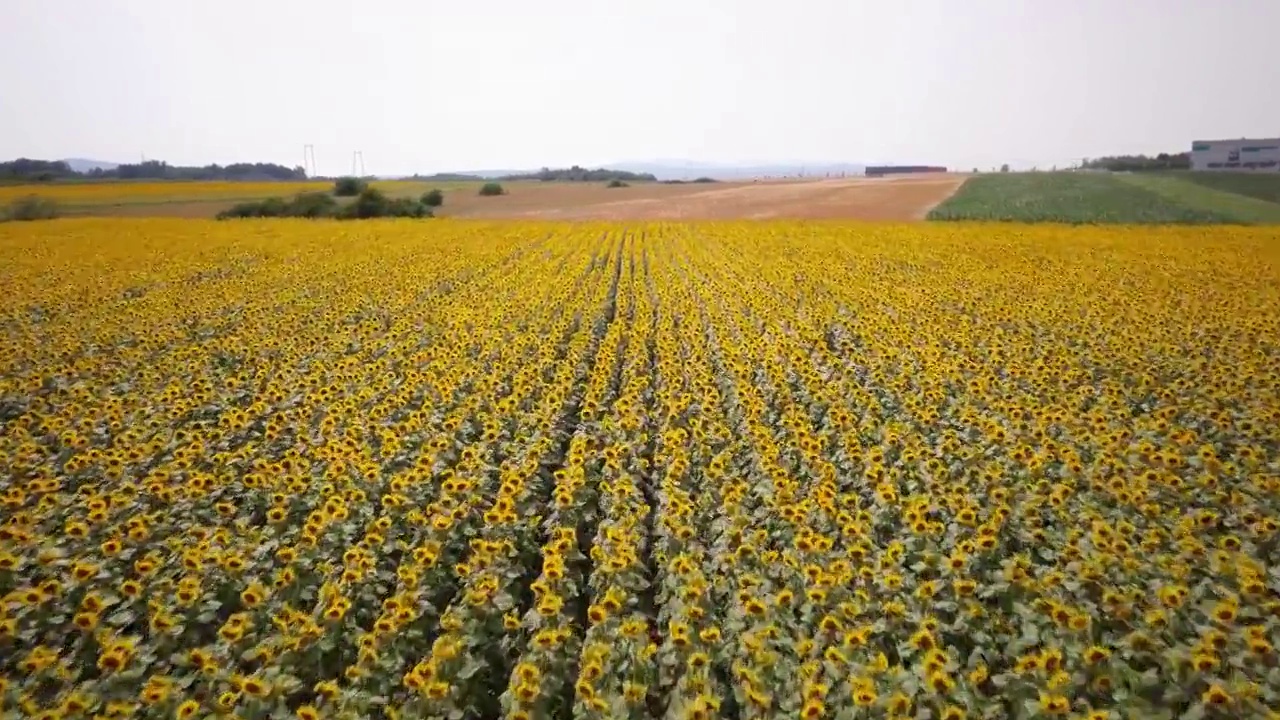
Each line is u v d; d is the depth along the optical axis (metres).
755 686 6.23
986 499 9.84
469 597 7.53
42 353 17.97
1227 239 41.00
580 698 6.26
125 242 41.31
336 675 7.23
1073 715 5.91
